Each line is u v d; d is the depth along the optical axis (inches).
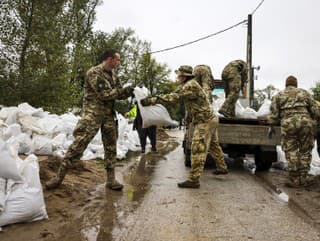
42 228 129.9
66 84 406.0
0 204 123.2
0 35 365.4
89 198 177.6
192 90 205.9
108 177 199.9
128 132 430.6
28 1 376.8
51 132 266.2
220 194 197.6
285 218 152.9
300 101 225.5
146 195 189.8
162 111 270.2
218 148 262.2
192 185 213.0
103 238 124.3
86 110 180.5
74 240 121.2
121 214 153.4
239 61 314.0
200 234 131.1
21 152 239.8
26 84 361.1
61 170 175.3
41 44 379.2
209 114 212.1
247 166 319.9
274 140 266.4
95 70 179.3
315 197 191.9
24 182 133.6
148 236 127.8
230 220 148.9
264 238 128.2
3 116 247.8
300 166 224.2
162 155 387.5
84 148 177.8
